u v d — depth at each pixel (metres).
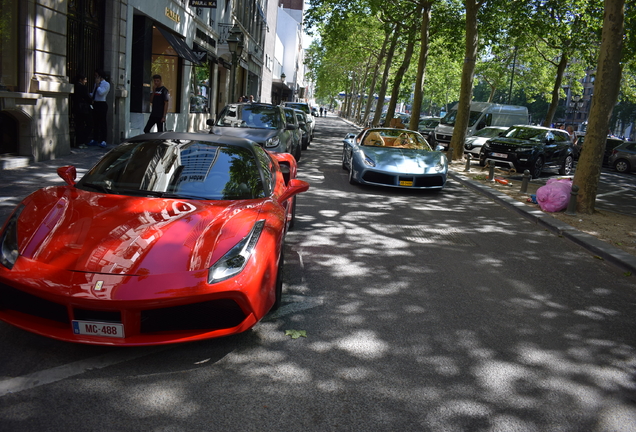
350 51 45.12
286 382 2.89
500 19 22.73
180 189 3.86
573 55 27.88
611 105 9.14
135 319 2.80
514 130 17.23
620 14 8.84
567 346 3.72
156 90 12.94
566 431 2.64
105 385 2.72
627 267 5.98
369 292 4.52
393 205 8.96
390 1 24.50
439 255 5.96
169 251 3.03
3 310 3.02
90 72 12.66
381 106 32.50
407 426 2.56
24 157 8.96
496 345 3.63
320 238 6.29
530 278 5.38
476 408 2.78
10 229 3.23
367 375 3.04
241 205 3.75
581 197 9.35
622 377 3.30
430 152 11.00
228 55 29.02
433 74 44.44
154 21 16.36
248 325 3.11
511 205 9.84
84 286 2.76
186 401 2.62
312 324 3.72
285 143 11.27
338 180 11.45
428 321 3.97
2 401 2.50
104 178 3.96
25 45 8.80
